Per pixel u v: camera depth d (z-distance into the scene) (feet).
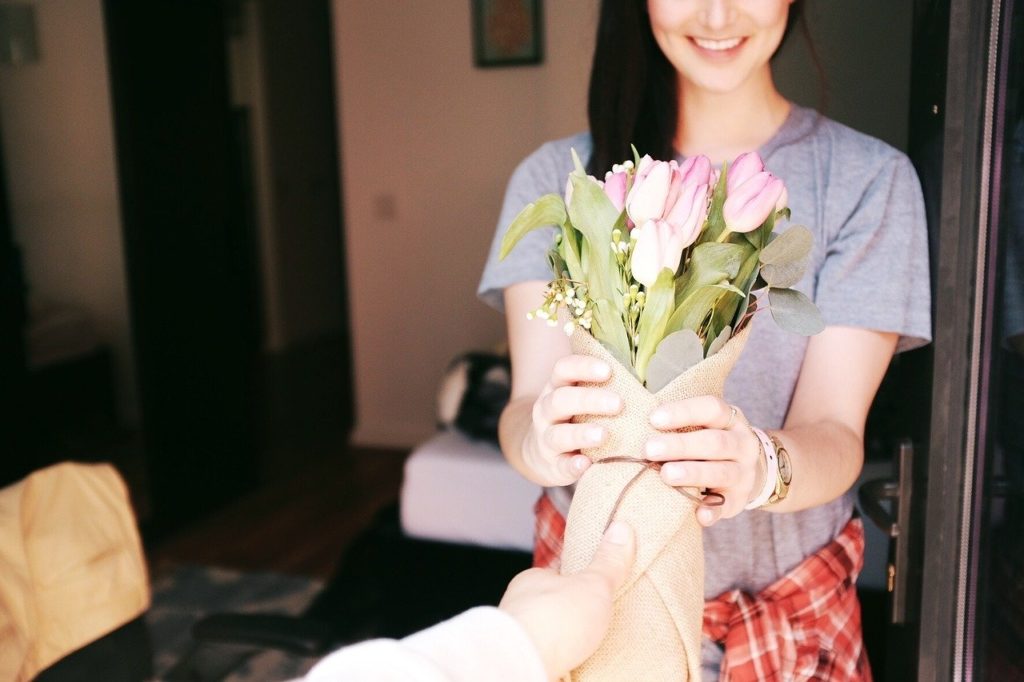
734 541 4.36
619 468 3.28
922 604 4.19
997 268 3.87
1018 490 3.71
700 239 3.23
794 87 6.26
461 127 16.14
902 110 6.20
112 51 12.85
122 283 13.19
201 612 11.21
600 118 4.58
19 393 12.16
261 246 24.95
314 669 2.45
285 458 17.08
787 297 3.24
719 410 3.22
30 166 12.16
